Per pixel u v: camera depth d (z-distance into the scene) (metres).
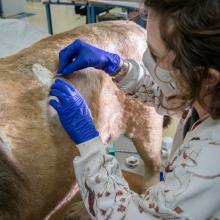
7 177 0.75
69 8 3.93
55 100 0.79
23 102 0.81
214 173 0.56
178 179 0.59
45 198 0.89
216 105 0.55
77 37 0.98
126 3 1.87
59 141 0.87
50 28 2.39
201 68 0.52
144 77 0.92
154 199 0.62
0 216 0.77
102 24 1.08
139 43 1.10
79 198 1.34
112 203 0.67
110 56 0.90
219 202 0.58
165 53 0.57
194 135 0.63
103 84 1.00
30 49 0.92
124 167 1.62
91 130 0.77
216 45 0.48
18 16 2.82
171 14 0.51
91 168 0.71
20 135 0.79
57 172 0.89
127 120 1.18
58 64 0.90
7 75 0.82
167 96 0.72
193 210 0.57
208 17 0.47
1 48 1.67
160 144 1.34
